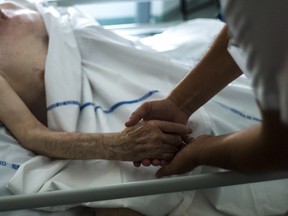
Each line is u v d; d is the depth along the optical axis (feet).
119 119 3.40
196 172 2.87
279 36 1.27
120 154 2.85
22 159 3.08
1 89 3.29
